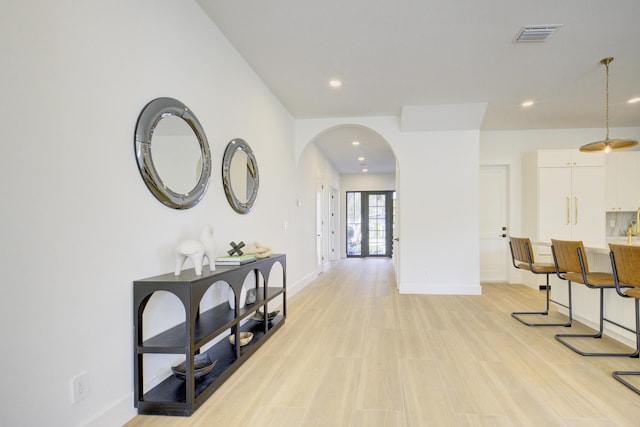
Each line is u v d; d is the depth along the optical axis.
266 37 2.91
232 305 2.71
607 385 2.21
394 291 5.34
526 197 5.75
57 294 1.42
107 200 1.66
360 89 4.09
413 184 5.16
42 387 1.36
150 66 1.96
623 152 5.47
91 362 1.57
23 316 1.29
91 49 1.57
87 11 1.55
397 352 2.79
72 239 1.48
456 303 4.49
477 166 5.05
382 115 5.13
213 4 2.46
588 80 3.83
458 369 2.46
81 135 1.52
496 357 2.68
